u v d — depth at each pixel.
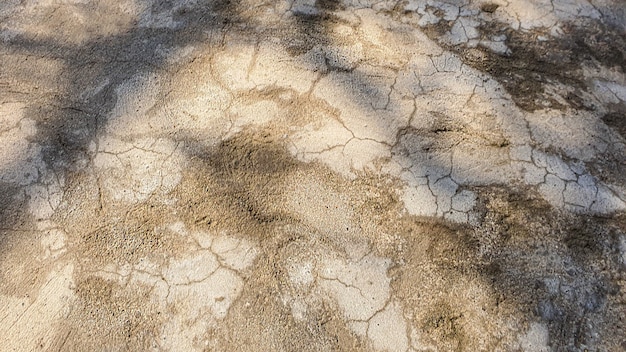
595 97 2.18
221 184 1.95
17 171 2.02
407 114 2.13
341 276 1.73
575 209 1.85
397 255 1.76
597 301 1.66
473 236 1.80
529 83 2.23
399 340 1.60
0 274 1.77
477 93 2.20
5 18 2.58
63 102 2.22
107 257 1.79
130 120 2.15
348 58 2.33
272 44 2.39
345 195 1.91
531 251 1.76
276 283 1.72
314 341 1.61
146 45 2.42
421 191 1.91
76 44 2.44
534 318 1.62
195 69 2.31
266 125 2.11
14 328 1.65
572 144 2.03
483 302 1.66
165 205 1.90
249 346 1.60
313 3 2.57
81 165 2.03
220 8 2.57
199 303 1.69
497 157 1.99
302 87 2.23
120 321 1.66
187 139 2.08
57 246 1.82
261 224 1.85
